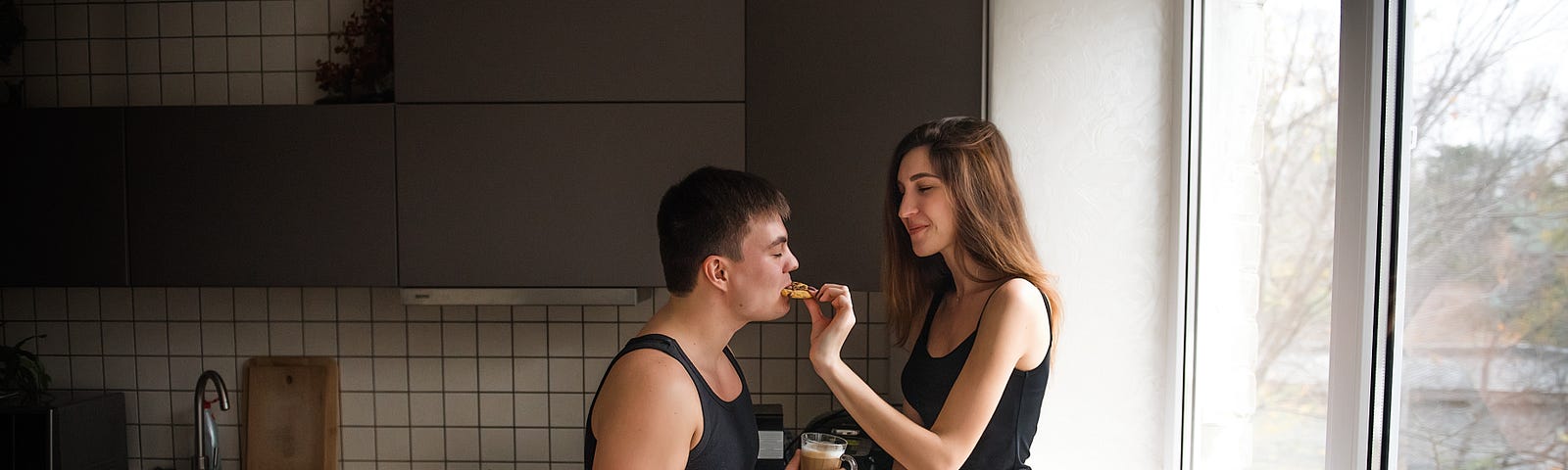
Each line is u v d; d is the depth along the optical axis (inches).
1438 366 43.8
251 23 97.7
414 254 83.8
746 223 47.4
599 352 99.1
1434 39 44.1
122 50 98.6
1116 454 79.1
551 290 83.7
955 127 60.9
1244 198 65.7
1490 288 39.8
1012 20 78.7
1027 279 59.1
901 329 69.1
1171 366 77.1
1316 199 55.9
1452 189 42.5
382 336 100.0
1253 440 64.5
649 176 82.9
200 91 98.3
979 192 59.1
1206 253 72.6
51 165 85.0
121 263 85.0
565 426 99.7
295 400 100.0
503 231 83.5
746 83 82.6
